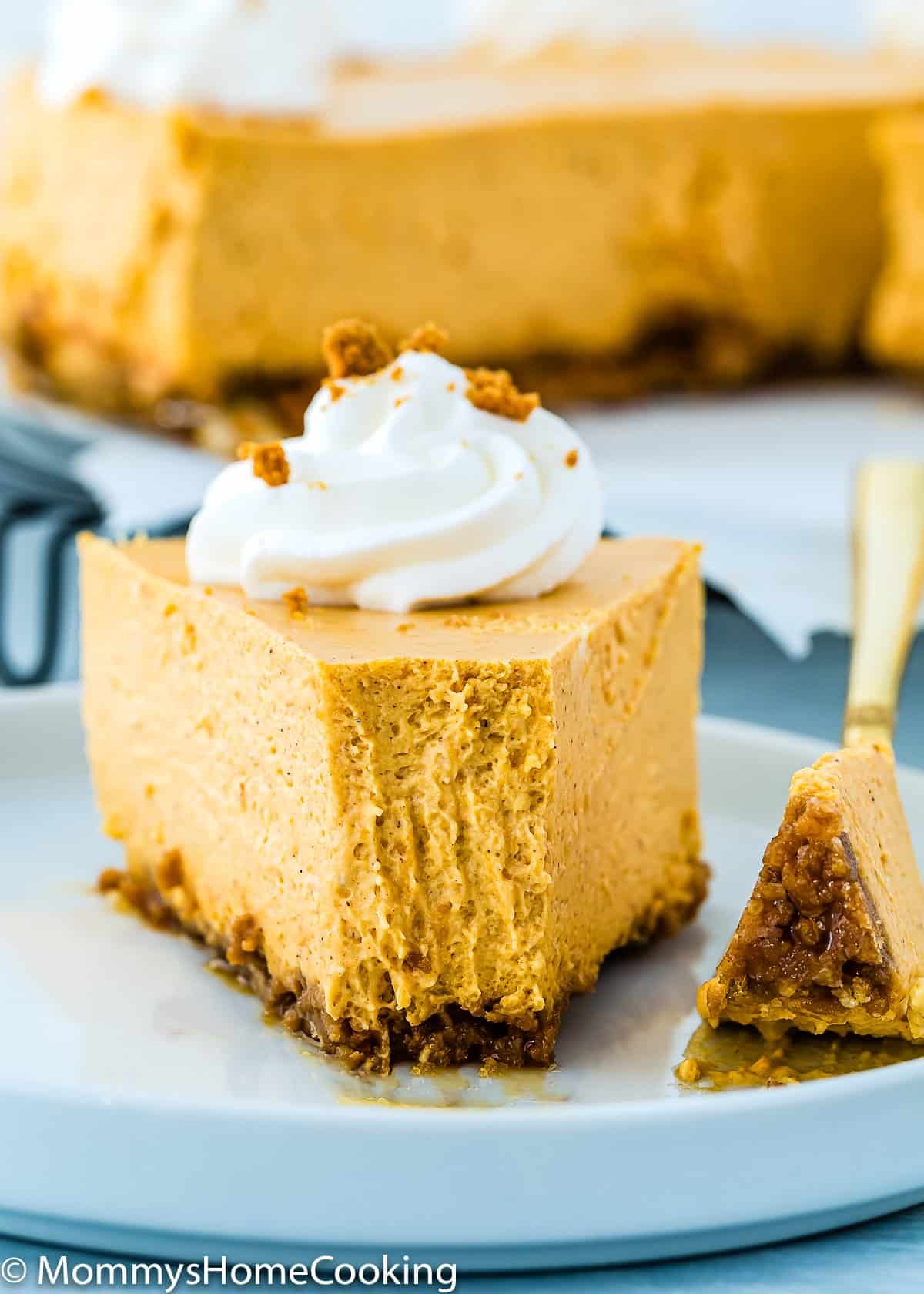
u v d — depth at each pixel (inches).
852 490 21.6
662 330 26.4
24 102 25.3
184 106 23.0
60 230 24.5
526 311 25.2
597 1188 11.5
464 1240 11.5
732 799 15.7
